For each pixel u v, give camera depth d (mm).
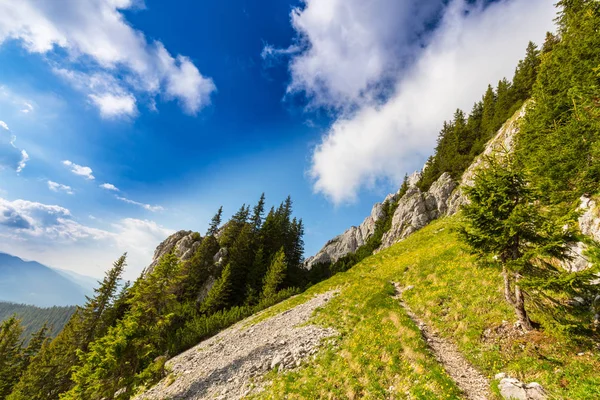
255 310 45312
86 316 45344
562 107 22891
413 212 69312
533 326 12766
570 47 27031
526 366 10961
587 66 22656
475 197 14031
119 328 22922
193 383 20516
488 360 12188
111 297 47406
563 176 16984
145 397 22625
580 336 10734
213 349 27797
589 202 15875
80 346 43375
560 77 25422
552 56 30109
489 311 15297
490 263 13992
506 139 48656
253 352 21250
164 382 23906
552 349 11219
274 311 34938
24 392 42594
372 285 26703
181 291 64688
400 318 17438
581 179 15867
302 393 13609
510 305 14695
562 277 10625
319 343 18438
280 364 17469
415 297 20719
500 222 12688
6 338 50312
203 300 59938
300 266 86000
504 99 67500
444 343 14703
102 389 20938
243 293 62625
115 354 21094
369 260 42250
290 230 88562
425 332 16000
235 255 67750
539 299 12695
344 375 13875
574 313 12047
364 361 14305
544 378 10188
